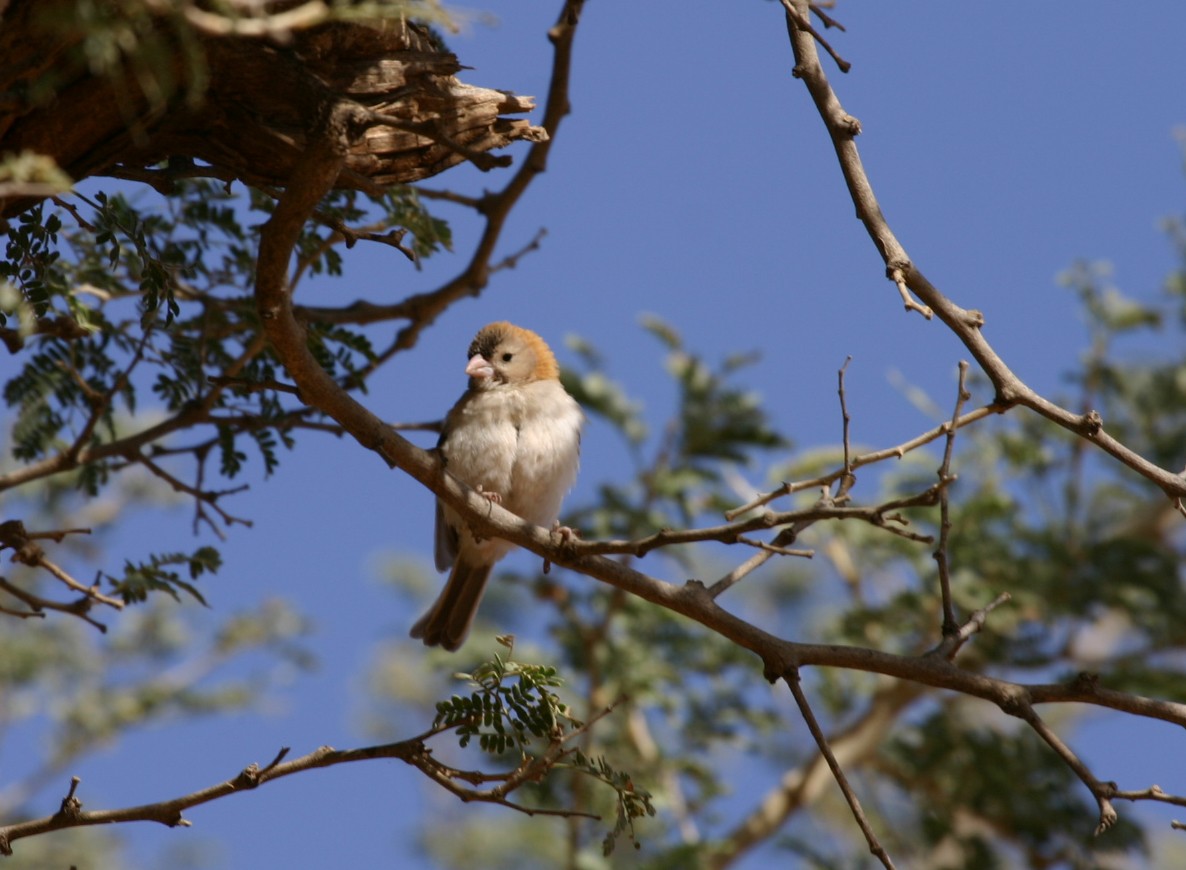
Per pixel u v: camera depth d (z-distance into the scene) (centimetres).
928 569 1408
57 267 854
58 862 1464
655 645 1435
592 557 750
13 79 562
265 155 651
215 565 870
